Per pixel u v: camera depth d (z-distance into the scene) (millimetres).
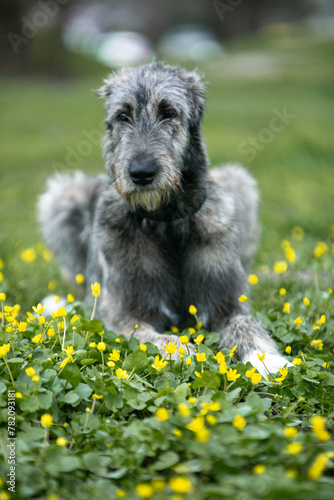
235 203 6949
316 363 4672
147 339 5363
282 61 43406
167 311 5863
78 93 29125
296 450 3105
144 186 5324
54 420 3801
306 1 61875
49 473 3213
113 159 5938
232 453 3232
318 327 5277
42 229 8430
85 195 8078
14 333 4730
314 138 18312
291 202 12688
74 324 4863
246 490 2900
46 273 8227
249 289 6852
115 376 4238
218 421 3621
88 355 4605
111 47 42812
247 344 5250
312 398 4312
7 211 12281
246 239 7777
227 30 55469
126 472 3277
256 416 3707
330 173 15273
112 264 5875
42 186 14164
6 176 15352
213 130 20109
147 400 3932
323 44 50438
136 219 5746
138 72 6008
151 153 5348
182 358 4352
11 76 33438
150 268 5738
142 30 56125
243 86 33375
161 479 3193
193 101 5965
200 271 5797
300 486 2807
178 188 5523
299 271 7555
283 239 9984
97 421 3740
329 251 8047
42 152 17516
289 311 5676
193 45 49625
